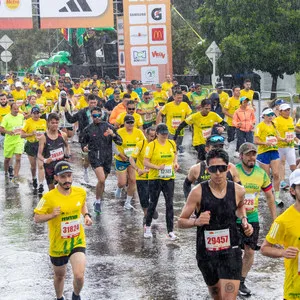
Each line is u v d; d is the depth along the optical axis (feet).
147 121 168.45
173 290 68.90
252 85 238.27
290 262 47.57
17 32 408.87
